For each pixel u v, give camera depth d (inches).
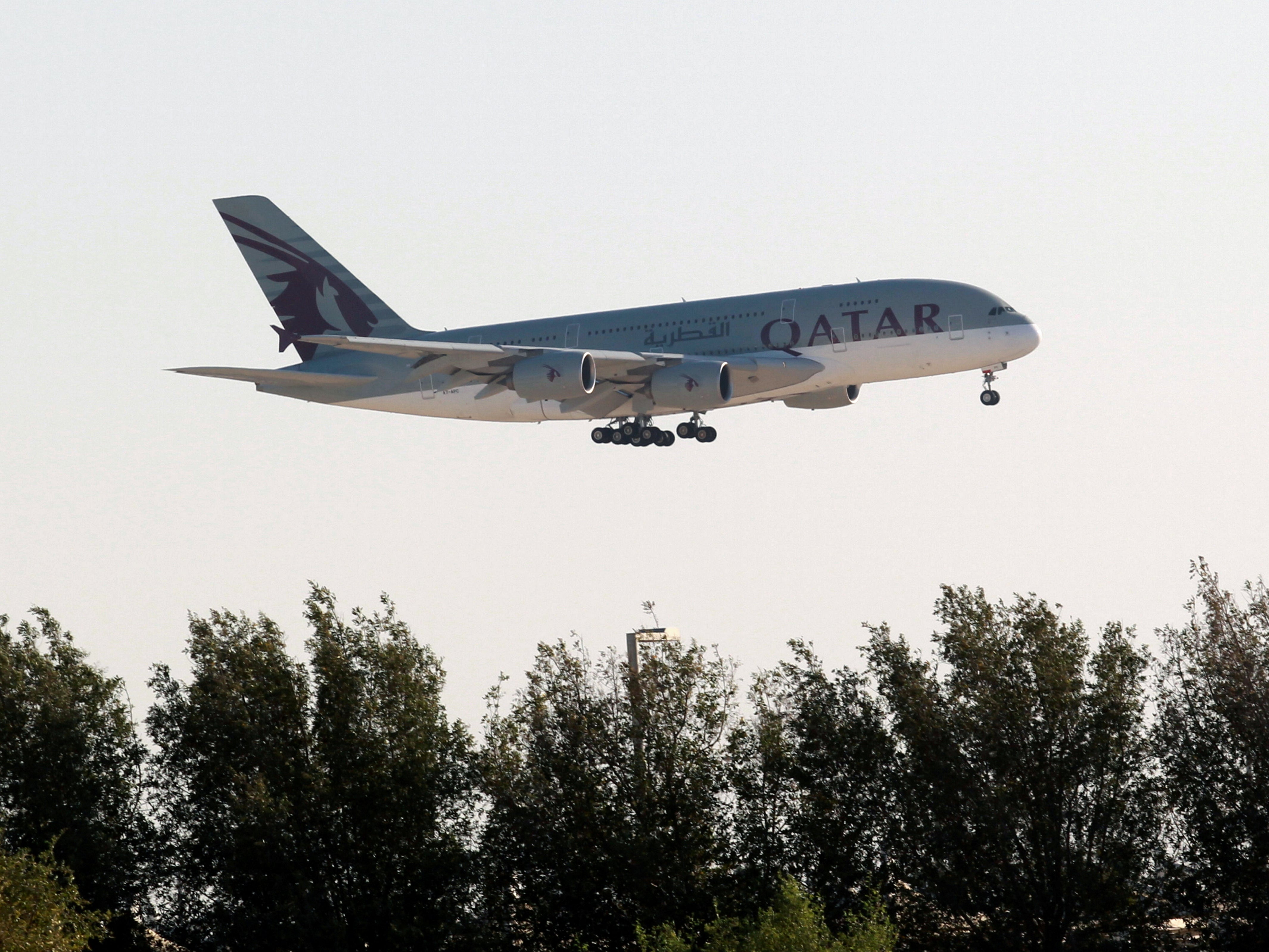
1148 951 6658.5
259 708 7303.2
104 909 7239.2
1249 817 6653.5
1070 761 6756.9
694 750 6850.4
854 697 7106.3
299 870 6909.5
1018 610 7293.3
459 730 7337.6
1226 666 6855.3
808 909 5246.1
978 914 6702.8
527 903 6963.6
